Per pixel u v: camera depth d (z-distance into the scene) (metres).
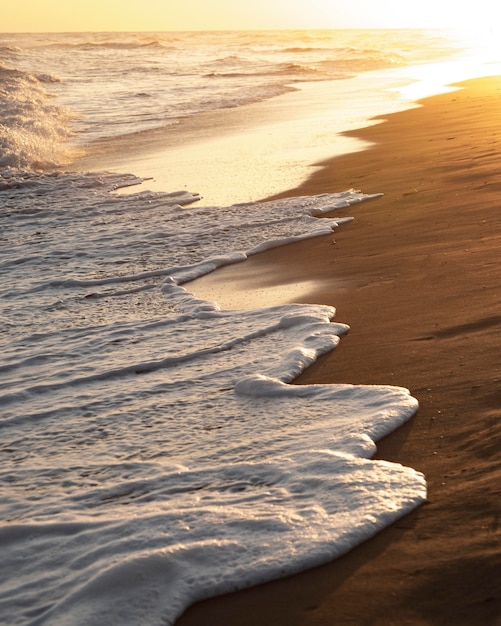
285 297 6.24
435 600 2.47
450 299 5.47
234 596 2.56
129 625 2.42
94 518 3.08
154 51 66.38
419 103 20.59
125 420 4.21
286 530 2.81
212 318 5.91
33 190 12.48
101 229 9.59
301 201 9.85
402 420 3.74
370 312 5.53
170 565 2.63
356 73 37.44
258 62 47.22
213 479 3.34
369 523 2.82
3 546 2.97
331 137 15.55
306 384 4.45
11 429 4.27
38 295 7.10
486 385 4.03
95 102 25.86
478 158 10.70
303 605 2.51
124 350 5.42
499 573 2.54
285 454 3.50
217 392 4.44
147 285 7.10
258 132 17.39
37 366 5.29
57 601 2.56
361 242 7.56
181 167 13.73
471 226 7.32
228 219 9.39
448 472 3.24
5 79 30.19
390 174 10.81
